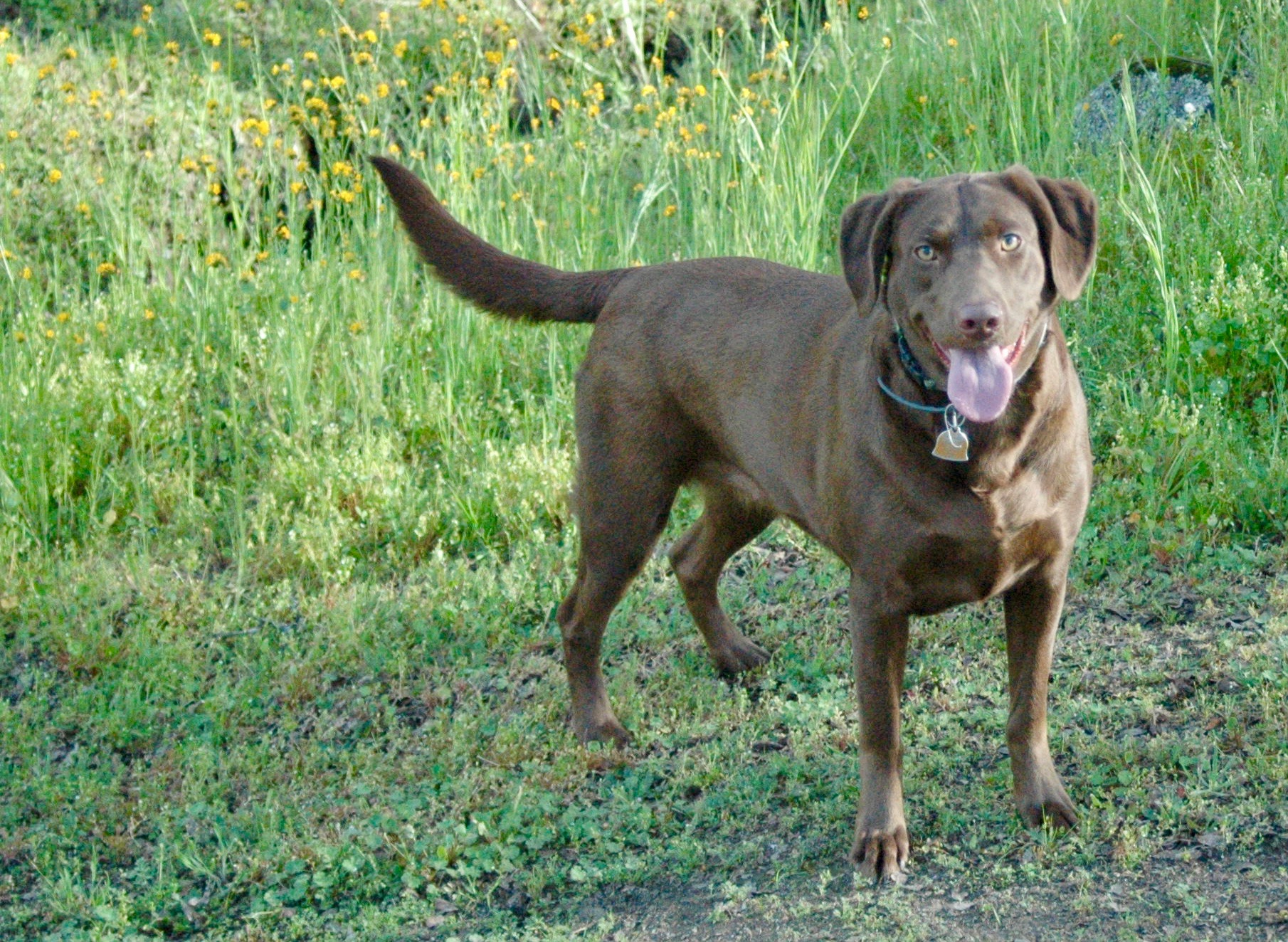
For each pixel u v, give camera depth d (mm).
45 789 5945
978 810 4992
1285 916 4168
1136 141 8539
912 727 5609
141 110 10844
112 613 7316
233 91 10953
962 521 4457
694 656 6516
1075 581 6496
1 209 9742
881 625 4742
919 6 12023
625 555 5906
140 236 9742
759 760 5613
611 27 12023
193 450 8258
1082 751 5188
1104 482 7199
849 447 4676
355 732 6281
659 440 5750
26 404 8312
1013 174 4441
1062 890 4488
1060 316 8375
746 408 5355
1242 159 9031
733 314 5488
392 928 4898
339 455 8273
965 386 4156
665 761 5719
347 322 9125
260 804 5824
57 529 8078
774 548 7398
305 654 6930
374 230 9289
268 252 9445
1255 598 6148
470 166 9500
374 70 10094
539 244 9203
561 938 4621
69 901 5254
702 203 9430
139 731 6418
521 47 11734
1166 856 4570
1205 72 10133
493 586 7145
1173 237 8391
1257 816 4656
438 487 7922
